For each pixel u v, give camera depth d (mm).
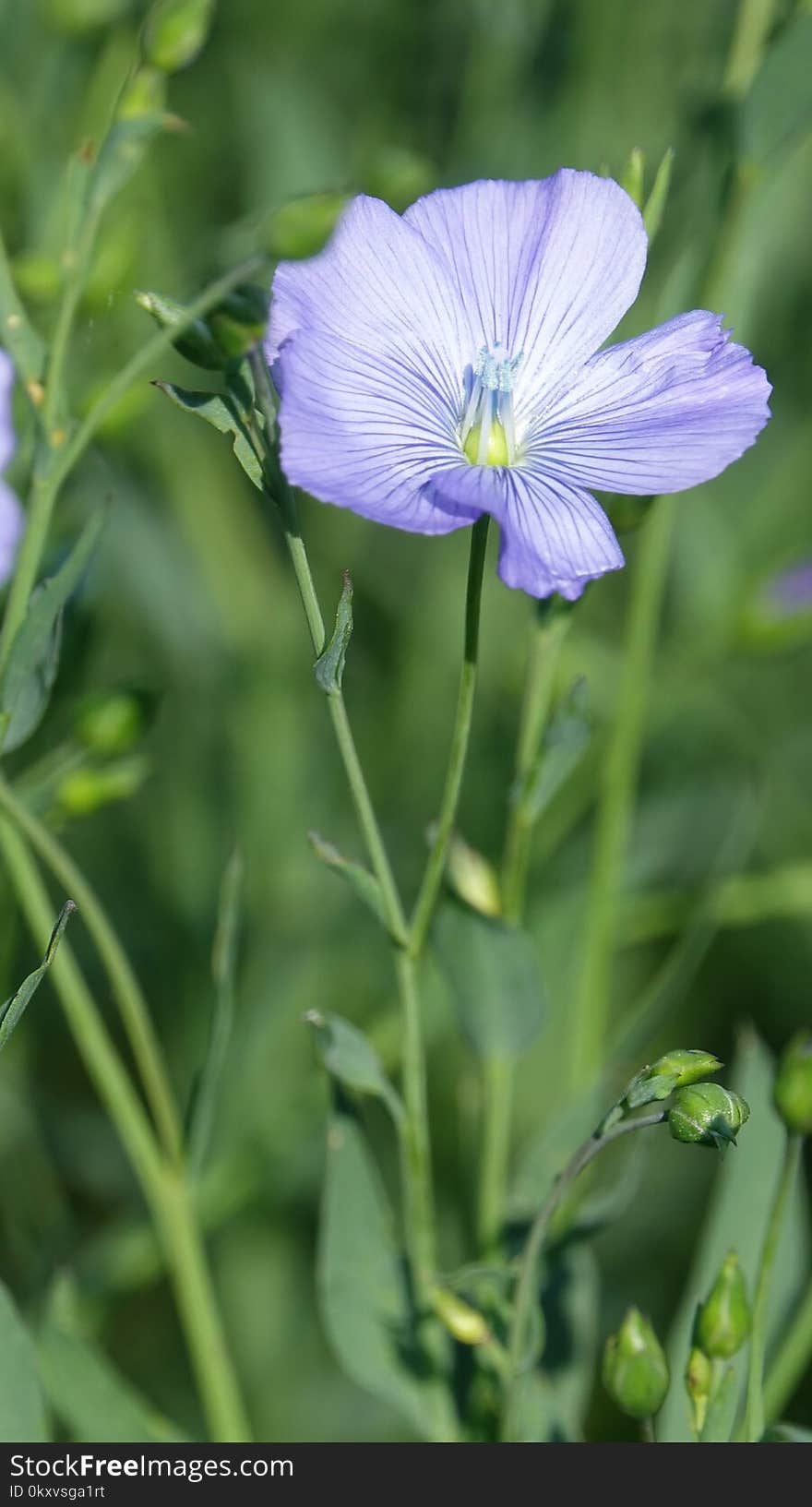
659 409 230
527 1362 238
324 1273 248
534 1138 289
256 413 225
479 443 230
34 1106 294
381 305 232
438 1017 285
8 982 281
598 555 224
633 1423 282
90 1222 297
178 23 231
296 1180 287
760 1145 250
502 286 234
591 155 302
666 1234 295
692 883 293
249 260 222
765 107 260
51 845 238
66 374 264
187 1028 300
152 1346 292
